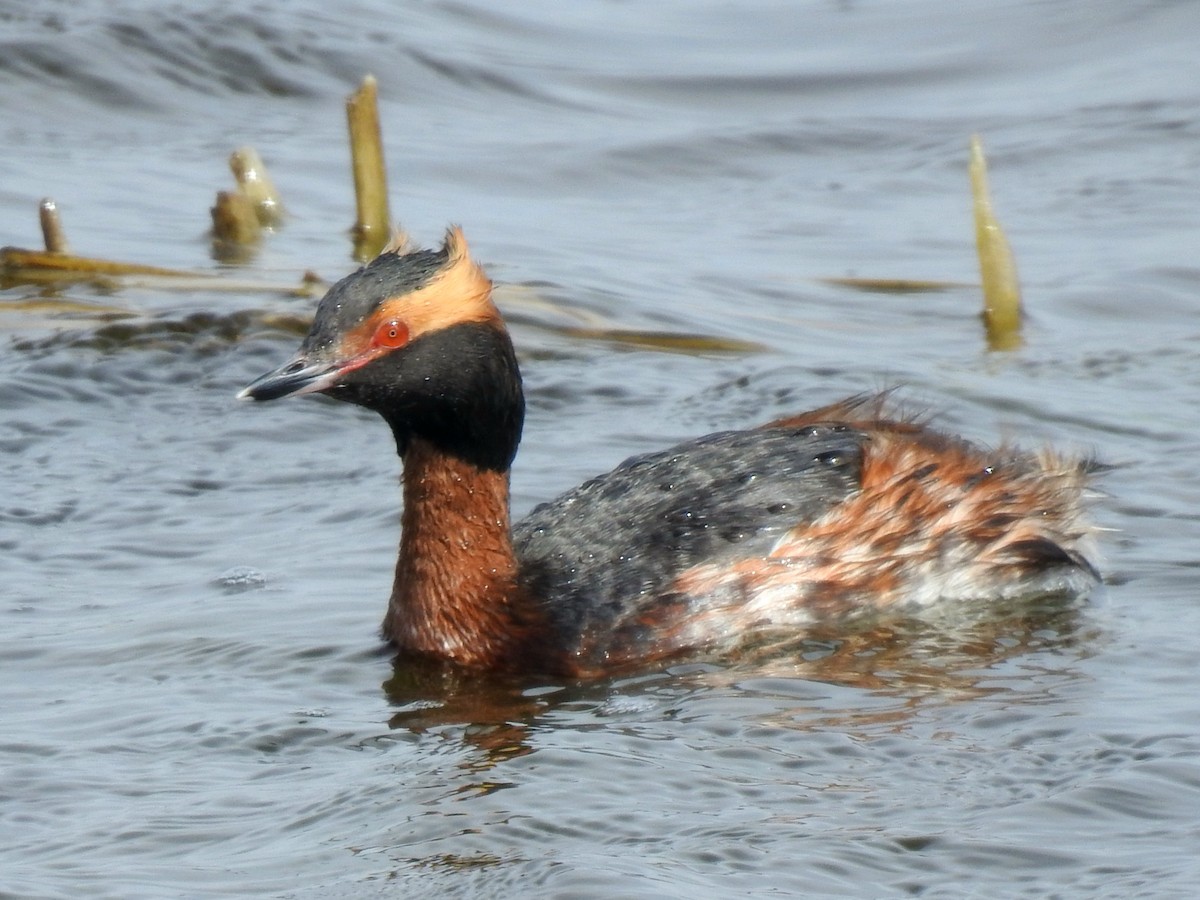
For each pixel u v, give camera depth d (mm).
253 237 22141
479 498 12258
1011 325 19375
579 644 12070
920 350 18828
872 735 10398
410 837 9141
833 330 19562
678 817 9320
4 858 8969
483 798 9594
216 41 28391
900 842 8969
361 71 28484
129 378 17625
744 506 12758
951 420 16469
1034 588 13219
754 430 13680
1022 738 10234
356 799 9633
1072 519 13359
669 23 31953
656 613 12258
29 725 10656
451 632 12109
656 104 28547
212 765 10148
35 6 28656
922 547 12867
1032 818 9195
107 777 9945
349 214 23578
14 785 9812
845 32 31375
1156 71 28938
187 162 25219
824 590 12625
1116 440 15922
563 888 8484
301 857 8953
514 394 12461
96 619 12484
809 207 24328
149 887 8648
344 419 16922
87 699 11078
